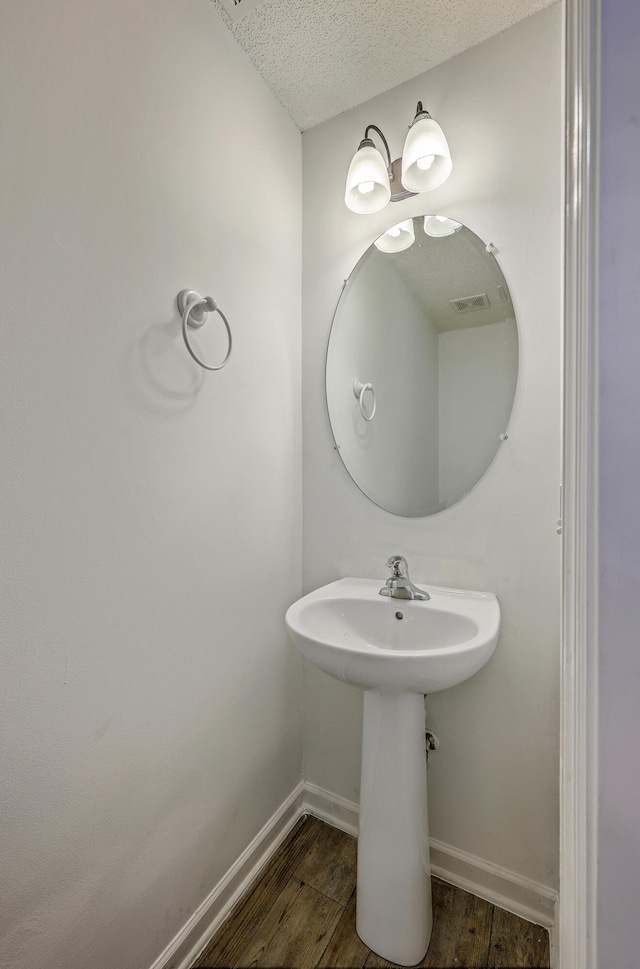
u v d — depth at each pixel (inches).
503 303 46.5
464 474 48.5
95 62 32.3
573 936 20.7
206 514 43.2
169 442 39.1
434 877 49.6
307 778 59.7
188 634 41.1
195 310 40.8
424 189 46.7
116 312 34.1
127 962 34.6
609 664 18.9
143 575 36.6
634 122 18.6
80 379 31.6
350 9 43.5
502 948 41.9
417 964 40.4
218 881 44.4
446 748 49.1
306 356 59.4
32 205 28.5
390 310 52.7
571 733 21.4
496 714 46.5
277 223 54.1
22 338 28.1
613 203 19.0
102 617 33.3
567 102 22.3
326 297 57.7
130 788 35.3
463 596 47.5
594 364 19.3
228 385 46.1
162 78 37.9
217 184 44.3
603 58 19.2
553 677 43.8
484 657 36.0
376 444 54.1
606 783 18.9
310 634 38.6
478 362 47.9
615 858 18.7
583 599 19.7
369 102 54.2
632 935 18.4
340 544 57.0
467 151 48.0
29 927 28.4
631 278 18.7
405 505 52.1
